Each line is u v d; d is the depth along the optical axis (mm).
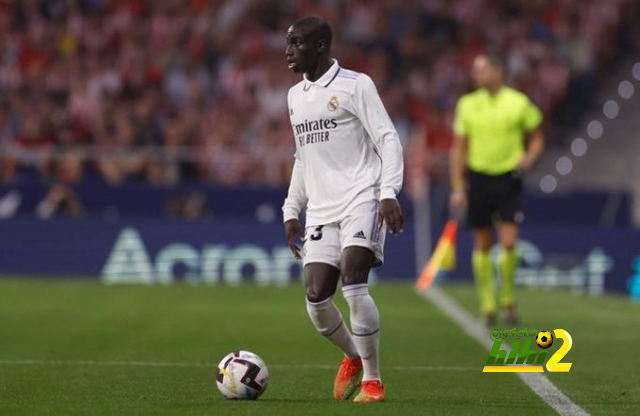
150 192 66500
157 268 64438
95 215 66250
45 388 27859
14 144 72750
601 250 64750
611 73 91188
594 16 91125
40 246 64875
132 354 34906
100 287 59344
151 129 73000
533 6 89750
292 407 24688
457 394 27469
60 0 83625
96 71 79062
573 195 70812
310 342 38312
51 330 41125
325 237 25609
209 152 68875
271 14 85562
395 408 24703
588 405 25984
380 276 65125
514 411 24875
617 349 37344
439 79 82812
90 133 73312
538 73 85000
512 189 45125
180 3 84562
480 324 44375
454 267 64688
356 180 25531
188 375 30469
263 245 64625
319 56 25922
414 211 65875
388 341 38812
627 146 83500
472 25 87250
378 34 85250
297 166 26984
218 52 82125
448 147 78062
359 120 25688
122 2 83812
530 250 64750
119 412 24094
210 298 54250
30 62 80562
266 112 77500
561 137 83875
